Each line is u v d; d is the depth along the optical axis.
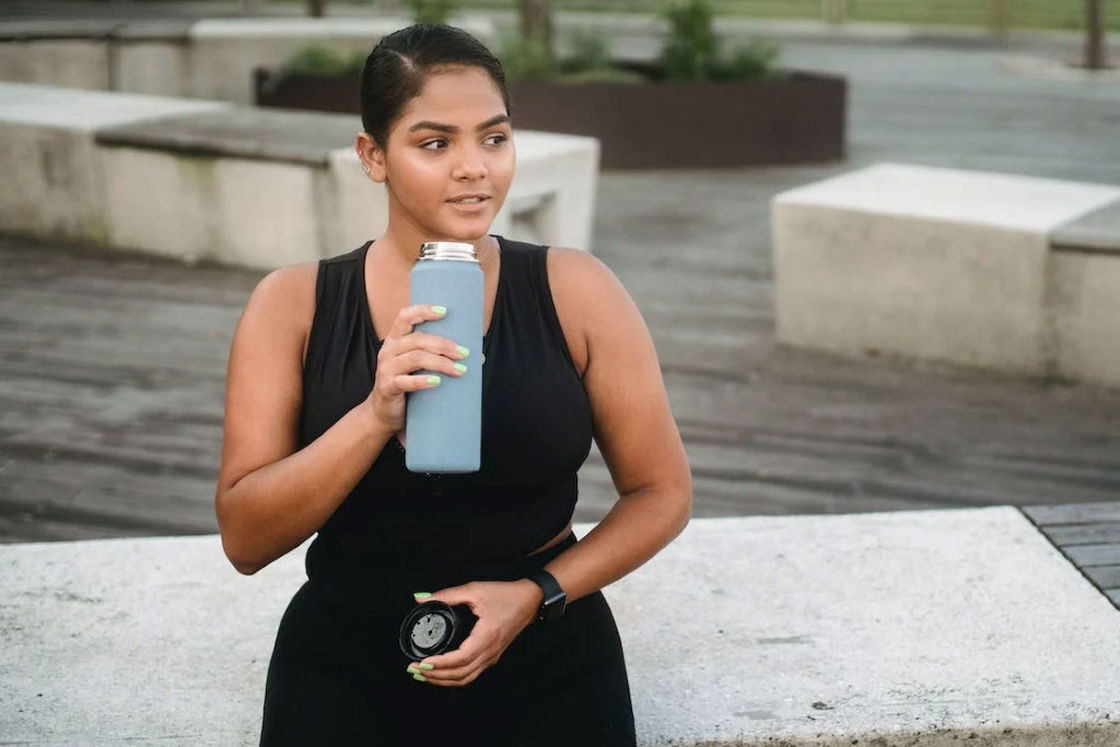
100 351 5.21
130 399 4.66
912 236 5.02
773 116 9.84
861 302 5.20
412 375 1.50
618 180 9.28
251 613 2.56
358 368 1.70
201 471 4.03
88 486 3.90
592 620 1.83
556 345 1.74
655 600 2.58
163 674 2.35
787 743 2.15
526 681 1.77
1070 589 2.62
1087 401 4.71
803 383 4.93
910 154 10.38
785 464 4.14
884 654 2.38
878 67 16.33
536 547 1.79
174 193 6.59
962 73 15.77
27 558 2.77
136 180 6.67
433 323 1.50
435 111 1.59
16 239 7.06
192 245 6.64
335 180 6.14
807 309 5.31
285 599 2.61
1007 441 4.34
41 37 11.14
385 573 1.77
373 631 1.77
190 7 23.69
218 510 1.70
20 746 2.13
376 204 6.05
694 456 4.21
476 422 1.53
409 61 1.59
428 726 1.79
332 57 11.04
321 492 1.59
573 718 1.75
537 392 1.71
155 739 2.16
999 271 4.89
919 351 5.14
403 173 1.62
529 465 1.72
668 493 1.80
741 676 2.31
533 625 1.77
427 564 1.76
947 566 2.72
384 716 1.76
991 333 4.98
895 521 2.94
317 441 1.59
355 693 1.76
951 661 2.36
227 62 12.02
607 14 23.27
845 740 2.15
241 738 2.16
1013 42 19.77
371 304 1.72
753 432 4.43
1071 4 23.39
